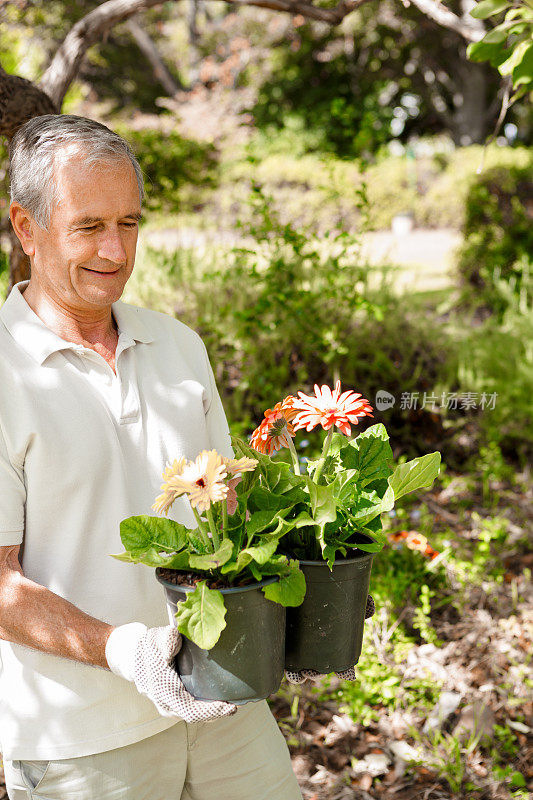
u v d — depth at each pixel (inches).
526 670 113.0
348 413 47.5
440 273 339.6
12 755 52.4
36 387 50.9
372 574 127.4
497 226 288.0
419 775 96.4
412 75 742.5
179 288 190.9
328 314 177.2
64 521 51.3
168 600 46.8
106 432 52.4
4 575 49.1
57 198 49.1
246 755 58.0
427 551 120.1
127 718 52.1
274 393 169.8
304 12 120.6
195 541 46.3
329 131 687.7
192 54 769.6
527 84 81.8
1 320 53.2
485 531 147.9
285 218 433.1
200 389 58.8
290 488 48.9
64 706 51.4
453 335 193.8
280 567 45.7
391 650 113.7
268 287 172.6
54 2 267.1
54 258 50.8
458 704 106.0
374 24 655.1
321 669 49.8
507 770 96.2
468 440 178.9
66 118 50.4
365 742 101.1
